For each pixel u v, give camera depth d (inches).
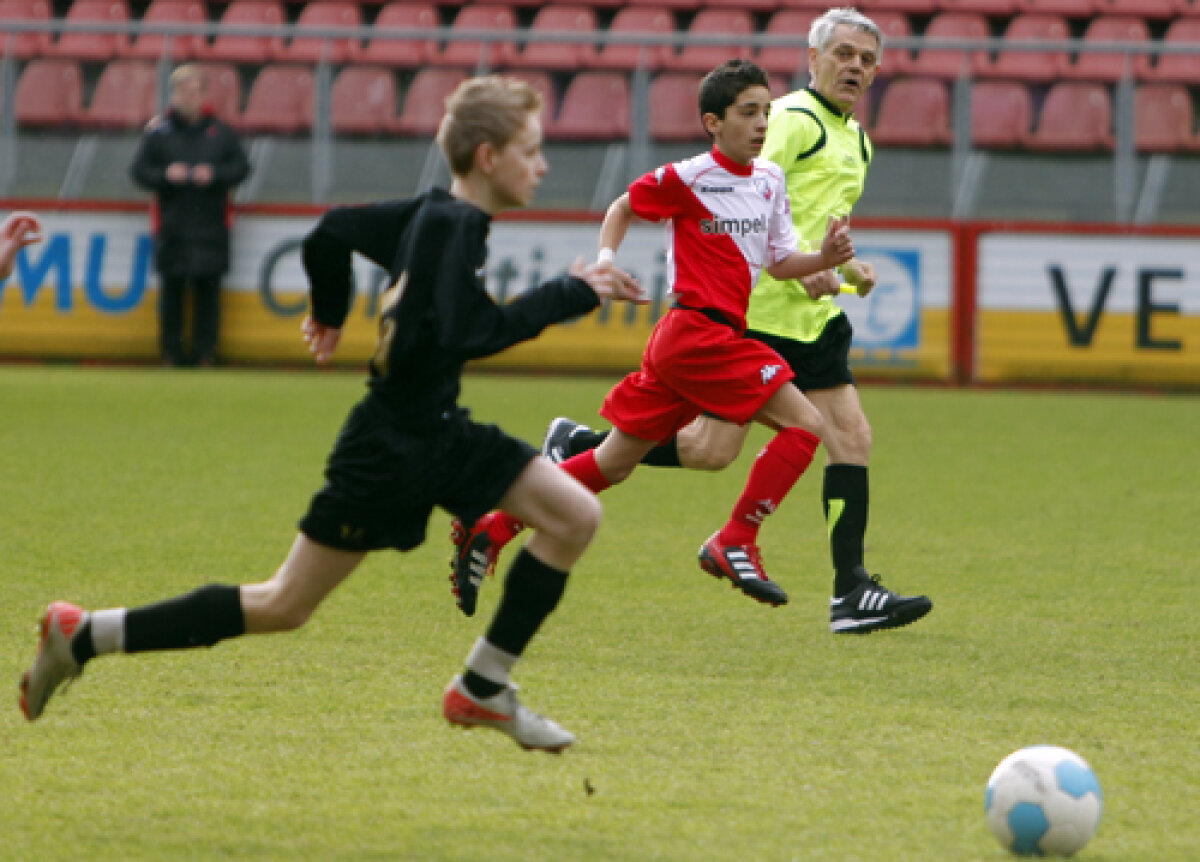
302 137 2225.6
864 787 506.0
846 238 705.0
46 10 2445.9
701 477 1302.9
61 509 1055.6
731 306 741.3
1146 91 2245.3
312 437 1451.8
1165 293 1989.4
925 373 2023.9
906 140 2180.1
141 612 494.0
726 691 633.6
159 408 1652.3
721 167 733.3
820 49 823.1
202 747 541.6
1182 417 1737.2
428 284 472.1
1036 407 1822.1
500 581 881.5
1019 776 443.5
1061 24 2401.6
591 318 2078.0
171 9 2465.6
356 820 468.1
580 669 667.4
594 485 781.3
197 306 2090.3
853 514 762.8
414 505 487.8
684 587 859.4
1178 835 463.8
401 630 736.3
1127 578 896.3
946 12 2407.7
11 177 2172.7
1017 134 2207.2
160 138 2001.7
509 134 485.4
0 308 2112.5
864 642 732.0
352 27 2420.0
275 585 497.7
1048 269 2001.7
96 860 431.5
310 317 515.8
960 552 974.4
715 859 437.7
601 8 2460.6
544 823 467.5
